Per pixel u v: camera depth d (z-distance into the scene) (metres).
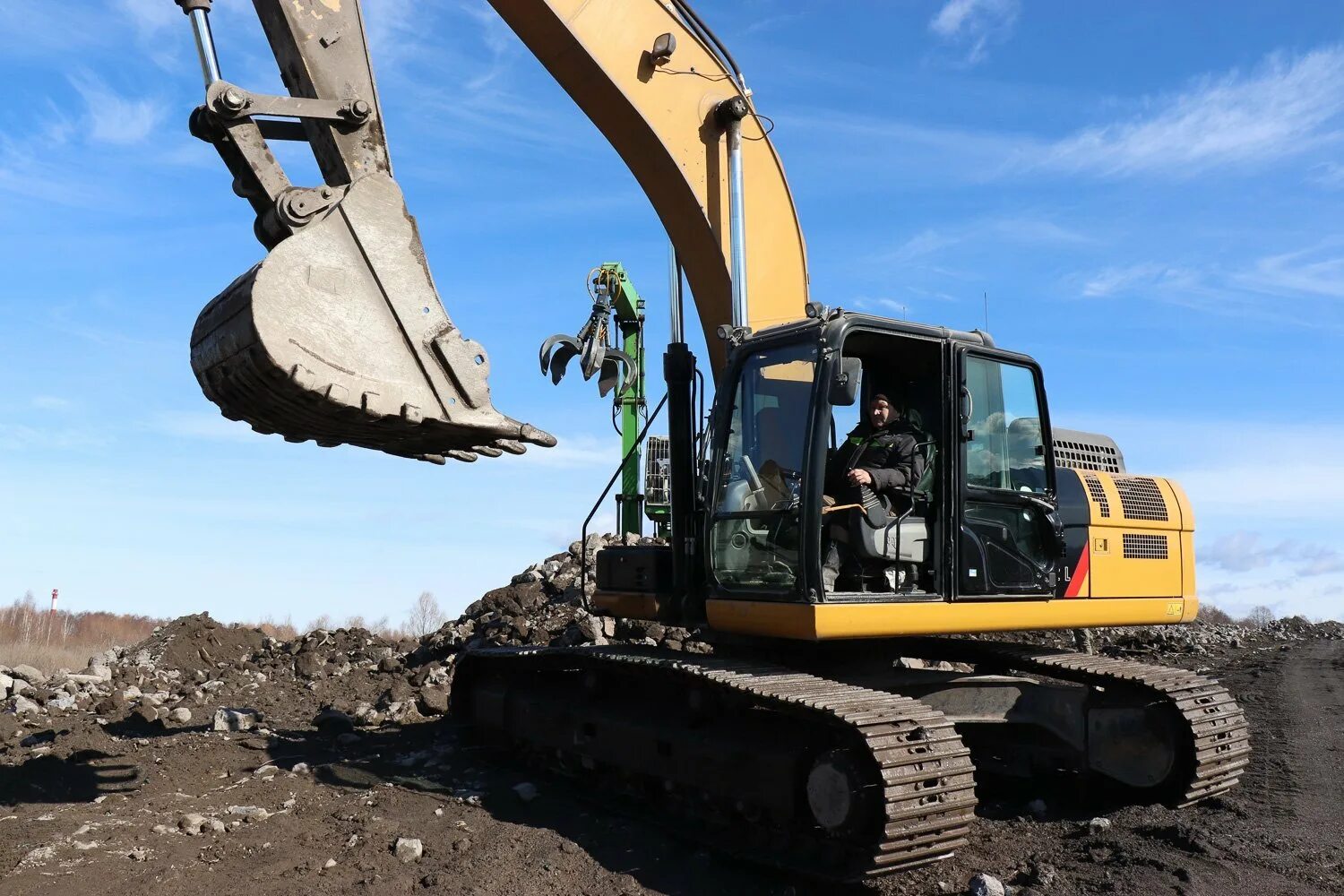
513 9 6.55
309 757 7.67
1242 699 10.17
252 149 4.97
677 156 6.90
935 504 5.95
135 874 4.93
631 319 15.54
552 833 5.65
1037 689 6.72
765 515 5.71
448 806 6.28
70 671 12.16
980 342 6.23
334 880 4.93
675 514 6.46
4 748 7.73
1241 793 6.52
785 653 6.24
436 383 5.09
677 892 4.89
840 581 5.89
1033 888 4.77
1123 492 6.94
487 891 4.79
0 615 28.03
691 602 6.38
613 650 6.75
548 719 7.12
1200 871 4.95
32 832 5.52
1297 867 5.01
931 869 5.14
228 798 6.45
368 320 4.95
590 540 13.70
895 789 4.55
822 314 5.72
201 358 4.99
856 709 4.93
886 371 6.60
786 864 5.05
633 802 6.39
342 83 5.29
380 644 12.55
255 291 4.59
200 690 10.70
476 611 12.07
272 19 5.30
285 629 20.09
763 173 7.28
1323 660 13.41
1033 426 6.45
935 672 6.41
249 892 4.74
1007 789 6.98
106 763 7.24
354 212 5.00
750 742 5.57
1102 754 6.55
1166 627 16.91
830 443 6.14
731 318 7.02
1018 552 6.23
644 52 6.81
